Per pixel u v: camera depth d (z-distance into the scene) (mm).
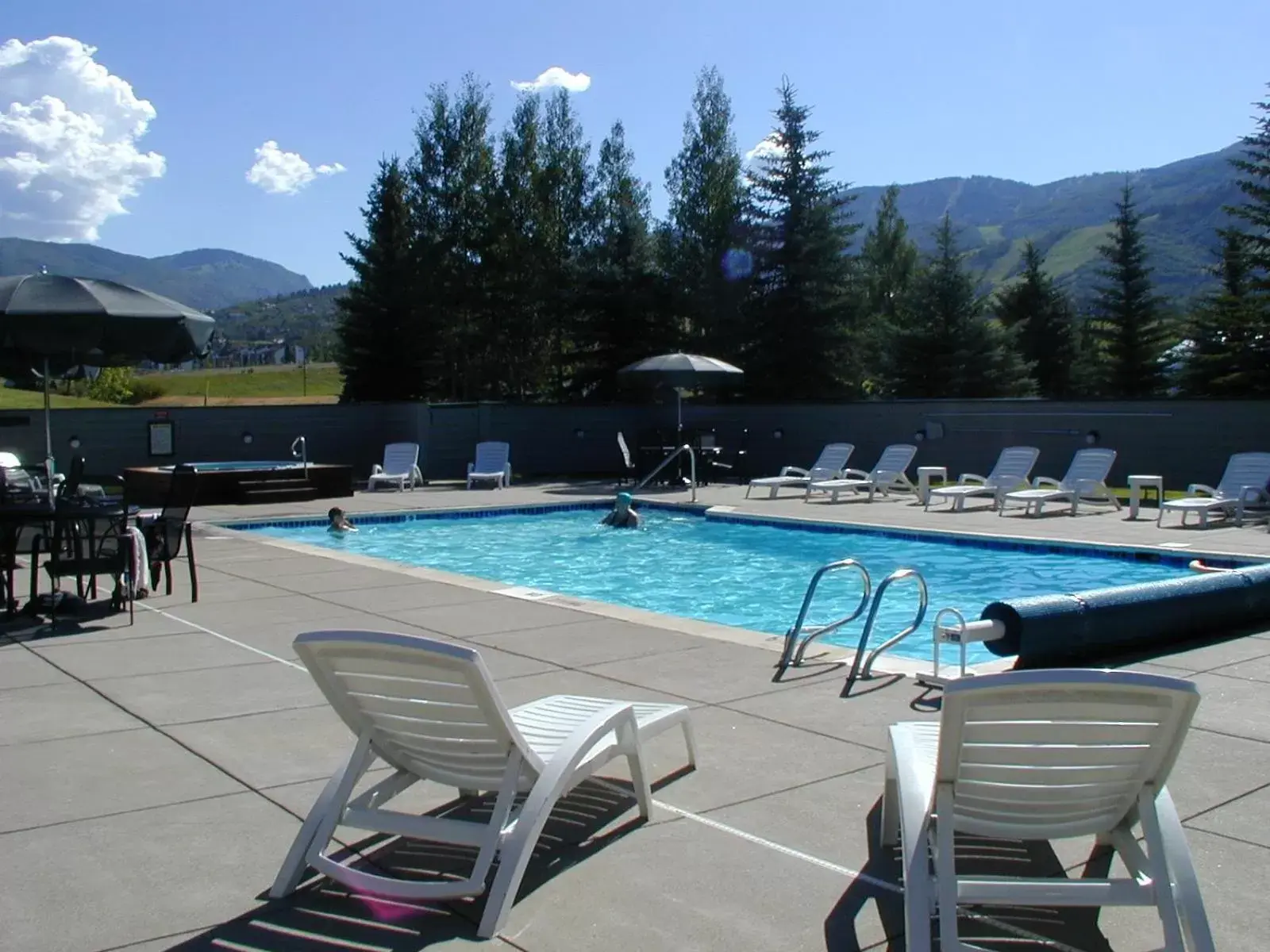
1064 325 43469
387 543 14461
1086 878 3543
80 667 6547
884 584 6289
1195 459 17047
